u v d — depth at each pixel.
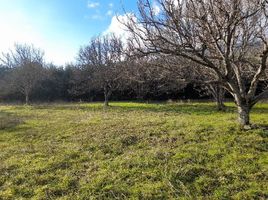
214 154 9.12
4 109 30.72
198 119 15.50
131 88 43.81
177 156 9.16
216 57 11.33
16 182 8.46
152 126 13.59
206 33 10.27
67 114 23.19
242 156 8.80
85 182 8.07
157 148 10.15
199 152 9.34
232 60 11.29
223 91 23.64
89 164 9.39
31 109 29.70
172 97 42.09
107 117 19.31
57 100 48.75
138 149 10.42
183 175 7.93
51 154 10.65
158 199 6.99
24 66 41.66
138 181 7.89
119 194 7.34
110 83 33.88
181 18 10.09
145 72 12.35
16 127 16.95
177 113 21.23
